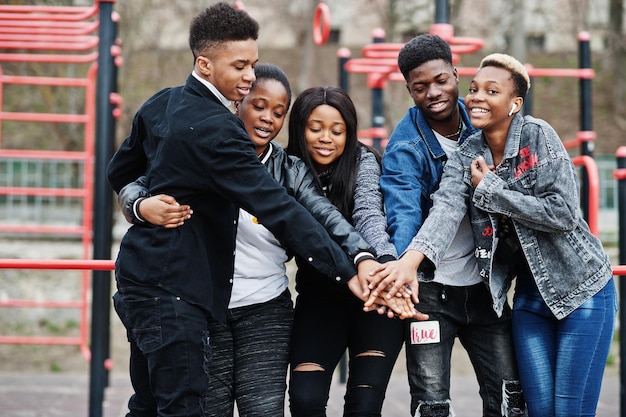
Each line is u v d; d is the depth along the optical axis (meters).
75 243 12.52
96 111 5.39
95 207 5.36
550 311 3.17
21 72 14.05
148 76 16.75
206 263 2.92
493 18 17.36
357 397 3.09
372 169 3.34
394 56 6.00
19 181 14.06
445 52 3.28
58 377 7.93
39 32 6.23
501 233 3.19
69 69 14.21
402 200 3.20
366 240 3.10
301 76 17.12
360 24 20.41
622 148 4.69
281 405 3.12
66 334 10.44
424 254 3.01
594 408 3.16
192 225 2.91
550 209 3.01
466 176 3.20
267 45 20.08
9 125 16.92
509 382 3.31
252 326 3.19
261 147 3.27
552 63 20.12
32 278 11.19
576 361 3.10
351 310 3.26
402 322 3.27
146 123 3.02
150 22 16.34
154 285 2.87
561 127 17.97
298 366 3.15
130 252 2.94
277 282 3.26
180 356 2.83
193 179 2.89
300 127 3.29
